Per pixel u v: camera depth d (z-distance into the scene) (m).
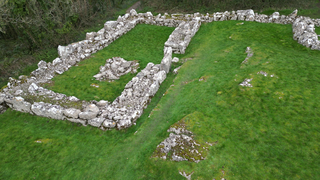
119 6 27.94
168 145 7.51
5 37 18.62
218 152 7.21
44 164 7.71
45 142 8.59
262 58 12.22
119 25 18.39
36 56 15.77
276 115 8.36
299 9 20.36
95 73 13.20
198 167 6.79
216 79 11.01
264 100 9.07
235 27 17.22
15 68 14.43
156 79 11.05
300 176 6.31
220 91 10.06
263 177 6.39
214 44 15.30
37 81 12.23
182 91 10.62
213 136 7.80
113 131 8.83
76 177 7.20
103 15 24.42
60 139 8.69
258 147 7.28
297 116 8.18
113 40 17.25
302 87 9.53
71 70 13.58
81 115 9.09
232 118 8.50
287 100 8.91
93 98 10.91
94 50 15.66
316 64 11.05
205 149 7.31
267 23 17.19
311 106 8.50
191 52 14.71
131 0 30.81
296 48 13.28
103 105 10.05
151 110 9.83
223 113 8.79
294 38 14.34
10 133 9.12
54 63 13.81
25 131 9.20
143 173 7.01
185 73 12.12
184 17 19.50
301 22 14.96
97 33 16.88
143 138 8.32
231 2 22.70
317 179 6.19
